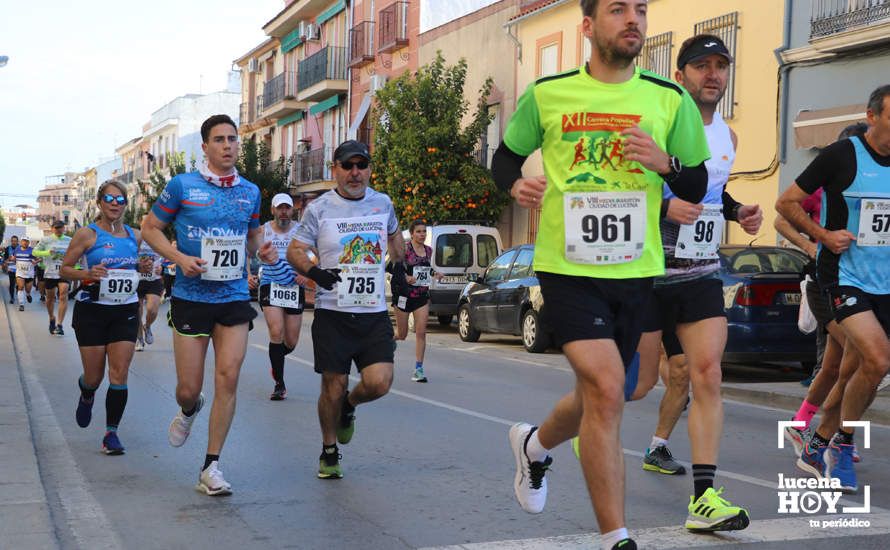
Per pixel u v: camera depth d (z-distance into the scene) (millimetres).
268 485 6270
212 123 6105
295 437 8031
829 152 5969
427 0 32719
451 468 6820
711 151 5699
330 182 40031
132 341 7355
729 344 12008
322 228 6297
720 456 7359
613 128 4188
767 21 18141
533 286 16406
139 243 7523
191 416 6387
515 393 11102
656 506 5680
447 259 21812
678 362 6531
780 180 17859
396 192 25734
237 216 6117
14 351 14383
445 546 4875
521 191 4090
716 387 5188
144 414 9141
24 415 8289
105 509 5645
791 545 4828
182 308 6074
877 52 15945
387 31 35125
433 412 9523
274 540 5020
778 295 12000
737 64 18859
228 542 4984
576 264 4188
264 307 10227
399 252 6727
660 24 21000
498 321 17578
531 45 26312
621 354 4355
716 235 5488
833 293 6039
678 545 4797
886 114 5773
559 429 4605
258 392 10852
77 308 7332
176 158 55312
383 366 6309
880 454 7539
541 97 4289
